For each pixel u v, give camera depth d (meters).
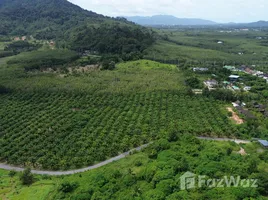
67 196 66.31
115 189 66.88
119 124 113.94
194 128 109.62
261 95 156.50
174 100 142.88
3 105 134.50
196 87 169.25
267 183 63.84
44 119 118.69
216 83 178.38
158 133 105.25
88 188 67.25
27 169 77.75
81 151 92.38
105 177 72.75
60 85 162.88
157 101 140.00
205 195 61.06
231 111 132.00
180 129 107.81
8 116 121.31
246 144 97.44
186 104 137.75
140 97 145.88
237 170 71.19
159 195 61.16
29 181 76.19
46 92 151.75
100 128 109.62
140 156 87.94
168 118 120.06
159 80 176.38
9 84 161.50
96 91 153.00
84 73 197.50
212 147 88.81
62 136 103.62
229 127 111.75
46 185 74.25
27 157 89.88
